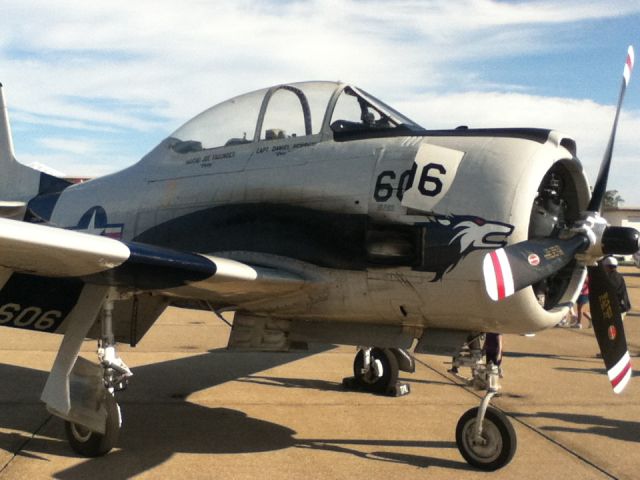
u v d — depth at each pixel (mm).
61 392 4113
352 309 4348
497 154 3916
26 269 3912
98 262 3568
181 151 5551
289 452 4285
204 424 4930
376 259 4121
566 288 4211
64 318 4777
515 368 7480
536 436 4770
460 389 6293
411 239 4020
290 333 4949
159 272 3779
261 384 6340
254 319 5066
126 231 5688
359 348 6156
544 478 3896
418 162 4098
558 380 6824
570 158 4012
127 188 5855
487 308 3850
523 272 3600
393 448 4410
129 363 7281
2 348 7840
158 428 4805
